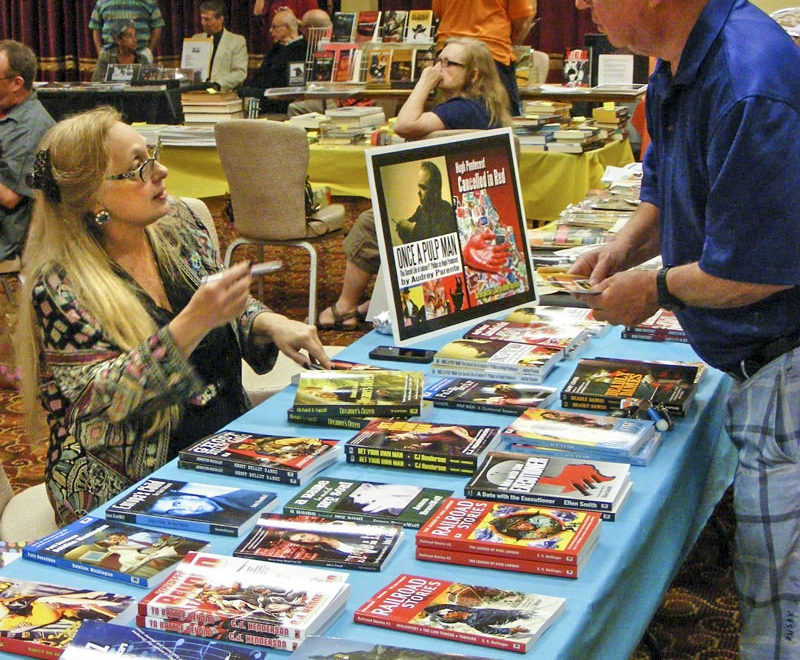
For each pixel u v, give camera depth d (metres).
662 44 1.49
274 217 4.46
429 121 4.41
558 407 1.80
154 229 2.02
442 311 1.92
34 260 1.82
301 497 1.41
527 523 1.27
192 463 1.57
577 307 2.38
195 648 1.04
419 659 0.98
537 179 4.77
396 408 1.74
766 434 1.52
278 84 7.60
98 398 1.67
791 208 1.38
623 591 1.26
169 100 6.04
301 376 1.87
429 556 1.24
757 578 1.52
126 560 1.25
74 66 10.49
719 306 1.50
